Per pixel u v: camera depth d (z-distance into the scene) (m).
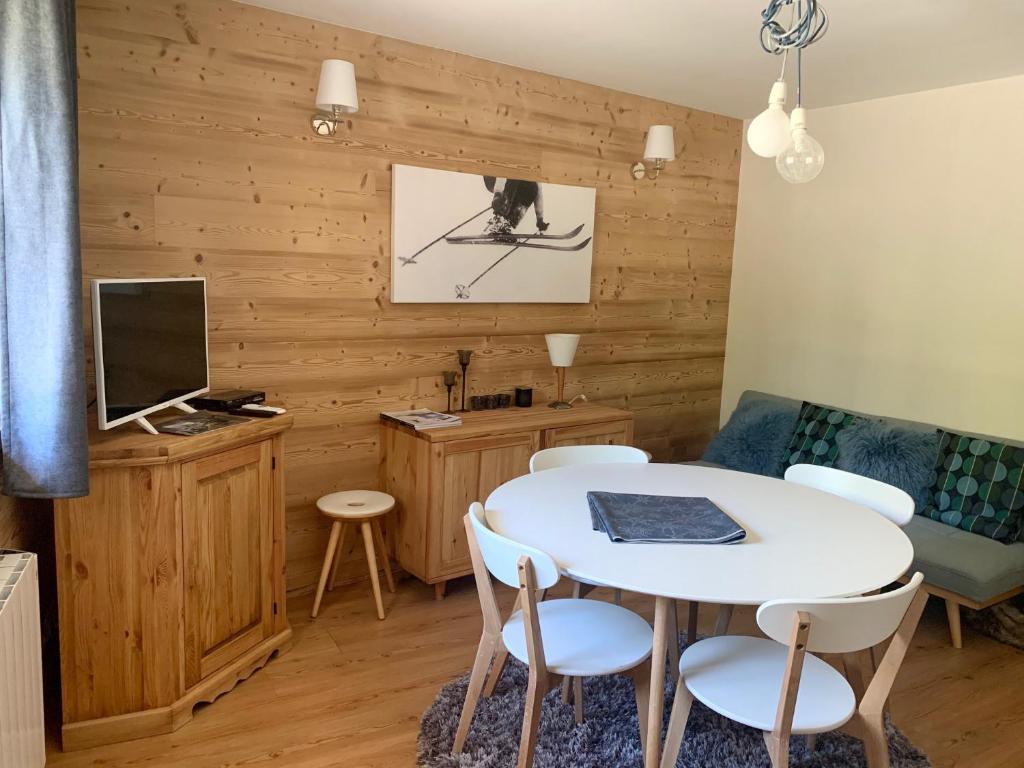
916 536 3.09
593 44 3.12
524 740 1.84
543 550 1.81
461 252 3.40
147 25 2.56
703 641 1.99
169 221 2.68
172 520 2.13
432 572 3.08
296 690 2.44
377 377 3.28
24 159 1.79
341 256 3.10
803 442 3.80
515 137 3.54
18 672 1.70
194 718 2.27
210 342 2.82
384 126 3.13
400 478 3.20
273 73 2.83
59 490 1.87
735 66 3.36
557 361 3.64
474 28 2.96
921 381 3.76
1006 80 3.35
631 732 2.24
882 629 1.60
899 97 3.74
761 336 4.53
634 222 4.12
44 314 1.83
